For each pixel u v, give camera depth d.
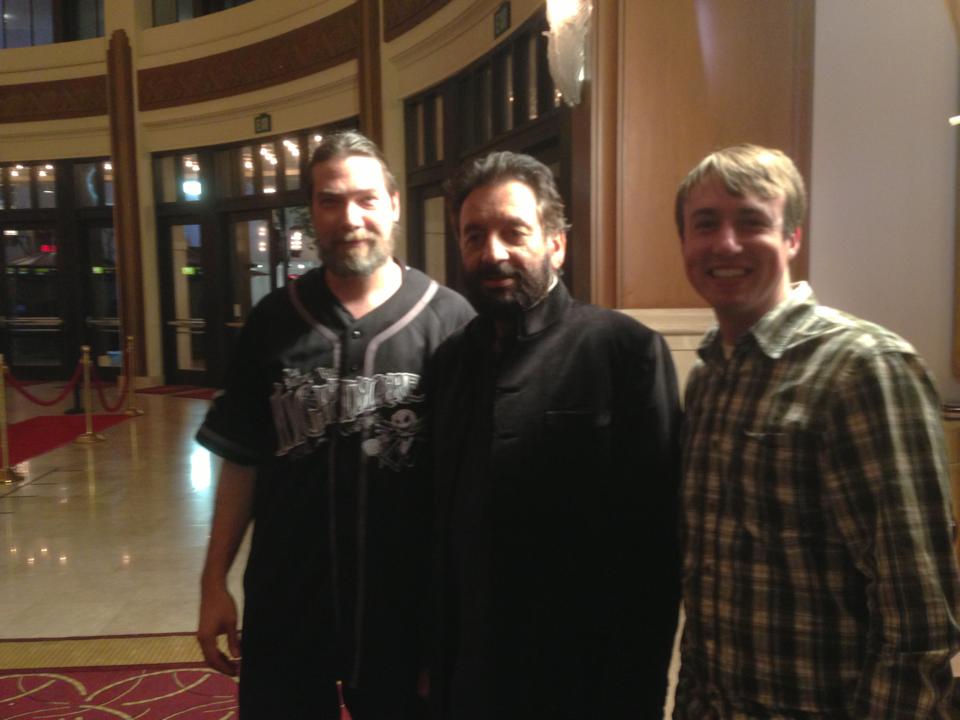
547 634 1.29
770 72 2.38
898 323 2.38
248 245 9.84
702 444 1.15
